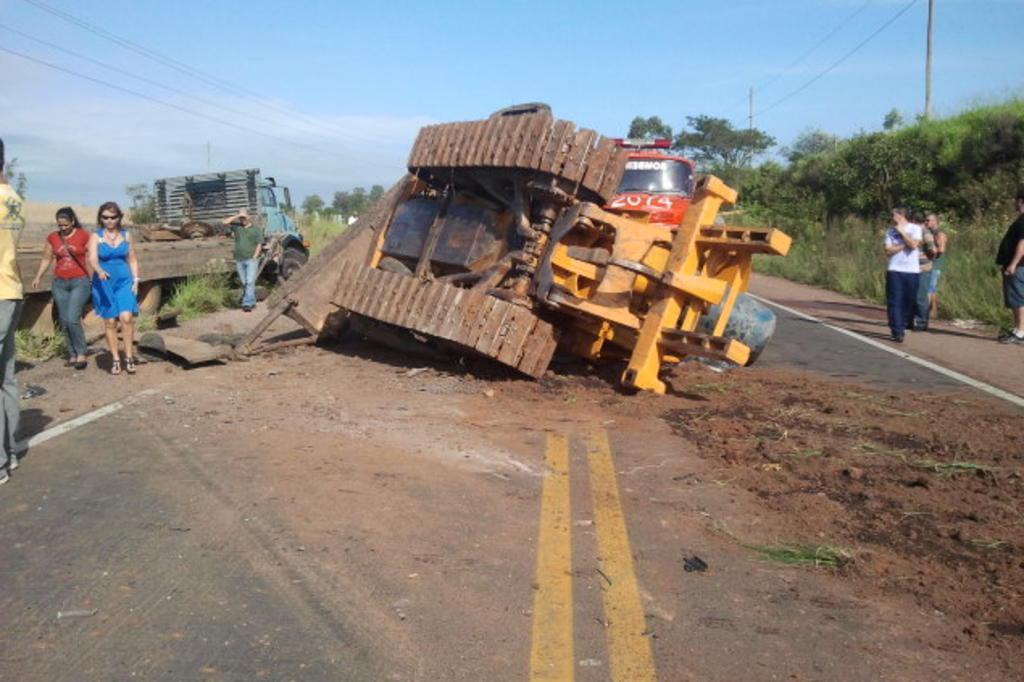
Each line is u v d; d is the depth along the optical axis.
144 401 7.96
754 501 5.55
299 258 19.95
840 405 8.09
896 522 5.17
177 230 17.80
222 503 5.30
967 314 15.99
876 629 3.94
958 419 7.66
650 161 13.04
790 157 57.66
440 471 6.02
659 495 5.65
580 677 3.51
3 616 3.92
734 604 4.16
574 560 4.62
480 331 8.50
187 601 4.07
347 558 4.55
